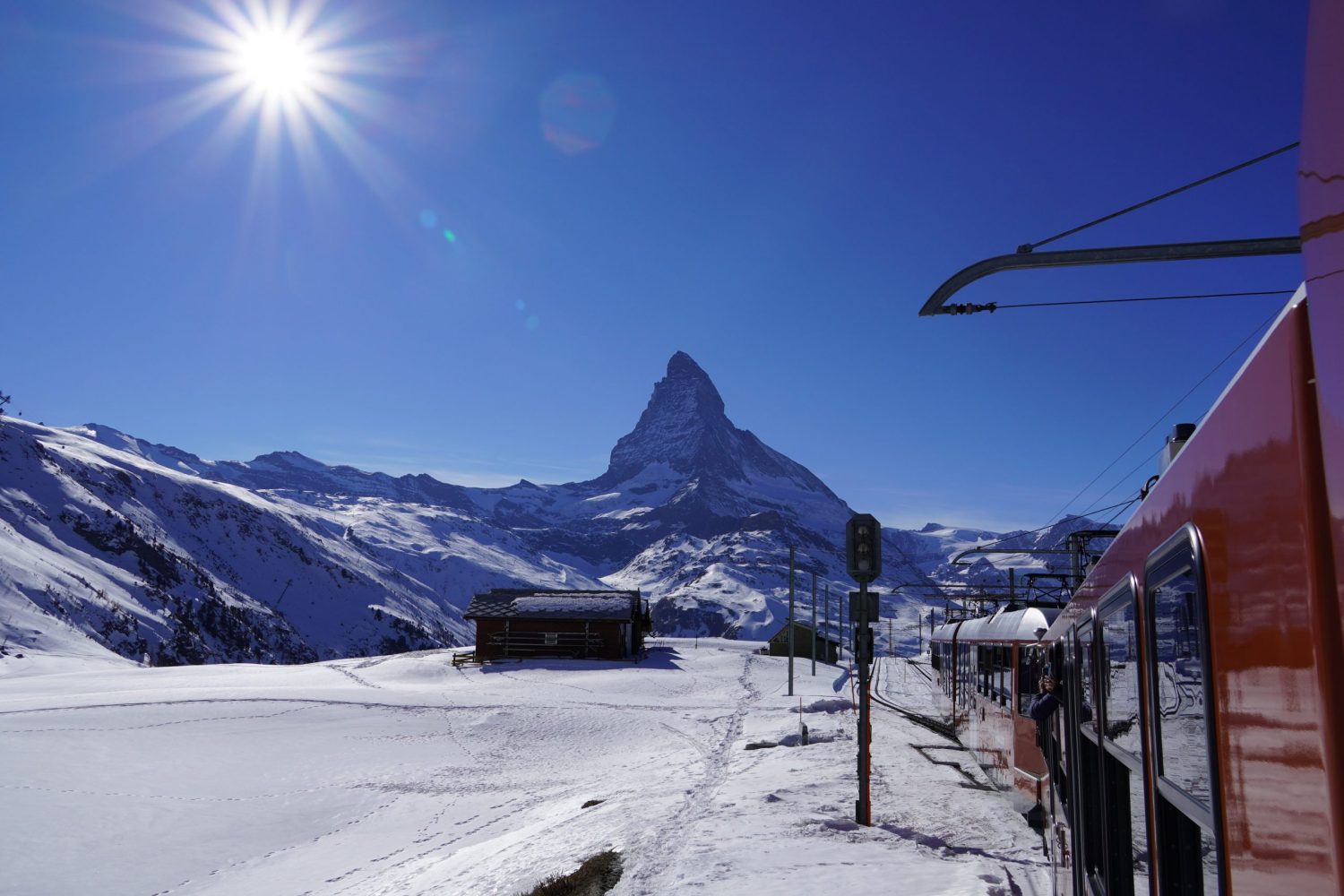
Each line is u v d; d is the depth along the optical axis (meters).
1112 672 4.39
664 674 73.06
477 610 86.81
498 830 25.19
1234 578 2.33
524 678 68.69
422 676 71.56
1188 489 2.90
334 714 47.62
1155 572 3.33
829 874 10.89
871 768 19.92
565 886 13.04
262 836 27.33
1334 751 1.70
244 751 39.25
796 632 99.31
